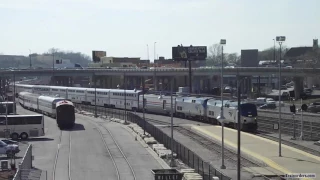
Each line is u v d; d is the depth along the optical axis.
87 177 43.66
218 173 39.94
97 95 129.00
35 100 117.06
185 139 67.44
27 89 168.12
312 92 155.88
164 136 60.38
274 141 61.81
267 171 43.69
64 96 145.00
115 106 121.19
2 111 102.75
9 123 70.75
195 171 42.09
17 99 157.62
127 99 115.19
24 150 60.09
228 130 73.62
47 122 94.31
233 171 44.44
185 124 85.75
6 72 171.12
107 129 82.44
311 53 178.25
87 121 97.06
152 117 99.94
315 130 72.25
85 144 64.94
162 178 34.19
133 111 113.06
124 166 48.91
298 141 62.50
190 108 92.69
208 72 148.38
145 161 51.62
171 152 50.28
